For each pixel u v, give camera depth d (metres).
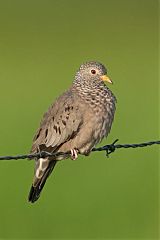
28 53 33.03
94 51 33.41
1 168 17.95
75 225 15.93
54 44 34.91
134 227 15.97
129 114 22.34
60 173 18.00
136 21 38.88
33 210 16.44
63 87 26.19
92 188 17.41
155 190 17.45
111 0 42.34
